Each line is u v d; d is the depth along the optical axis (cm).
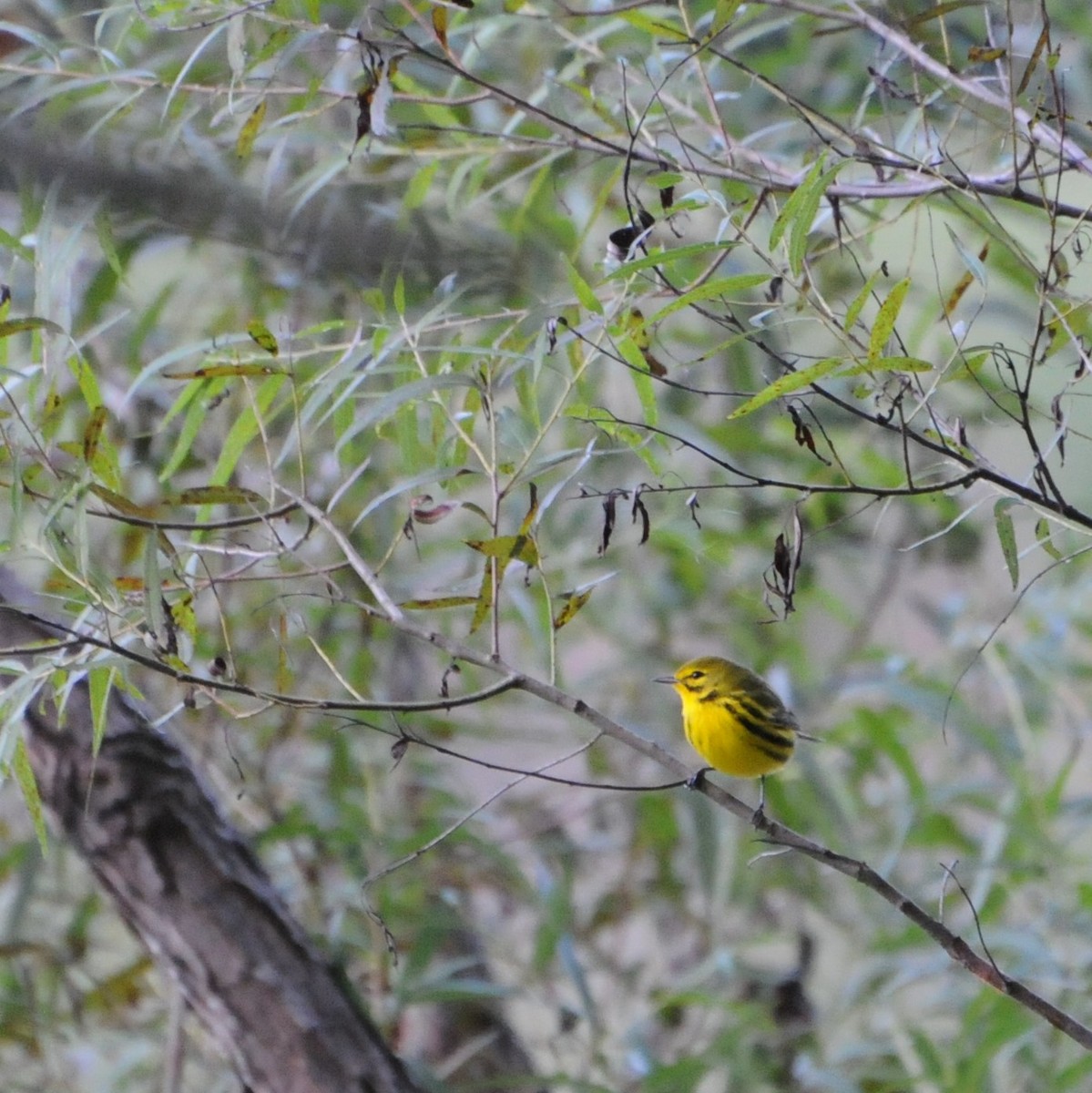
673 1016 1123
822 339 980
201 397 760
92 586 600
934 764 1210
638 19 695
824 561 1245
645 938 1194
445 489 701
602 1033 1009
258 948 817
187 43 915
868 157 640
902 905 601
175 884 807
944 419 602
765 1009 1102
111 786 802
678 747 1195
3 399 712
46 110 750
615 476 1081
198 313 1079
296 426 653
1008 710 1152
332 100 835
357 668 1066
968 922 1083
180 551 698
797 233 575
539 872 1050
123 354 1027
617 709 1234
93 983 1055
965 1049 934
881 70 720
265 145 886
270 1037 806
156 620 566
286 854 1118
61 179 716
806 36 980
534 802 1209
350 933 1041
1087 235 661
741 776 936
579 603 589
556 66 1000
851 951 1106
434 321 691
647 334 728
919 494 553
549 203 942
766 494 1151
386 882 1022
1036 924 1002
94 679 624
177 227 782
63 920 1116
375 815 1052
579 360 720
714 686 919
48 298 682
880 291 1019
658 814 1151
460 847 1121
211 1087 1080
